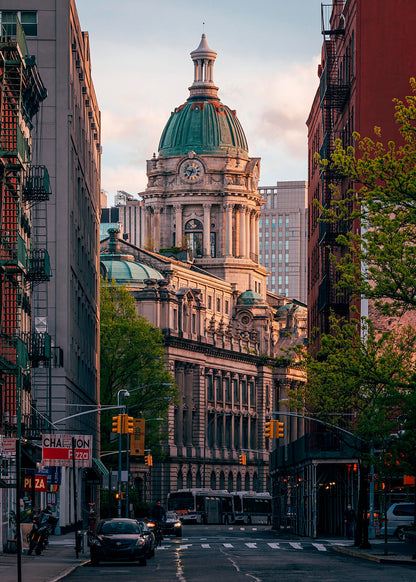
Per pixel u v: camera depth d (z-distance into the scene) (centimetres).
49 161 7794
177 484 15912
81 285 8900
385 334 5291
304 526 8644
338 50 8900
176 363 16212
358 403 5972
